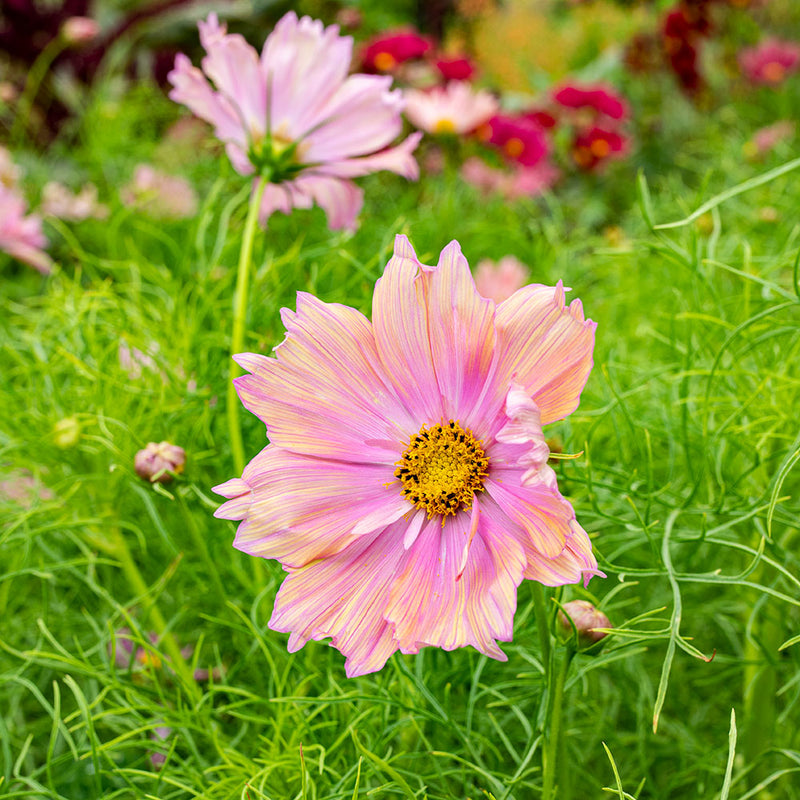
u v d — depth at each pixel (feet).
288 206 1.47
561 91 3.26
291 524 1.03
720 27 4.02
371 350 1.05
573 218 2.96
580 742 1.35
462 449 1.03
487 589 0.98
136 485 1.30
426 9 4.23
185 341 1.40
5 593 1.40
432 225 2.19
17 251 2.00
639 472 1.39
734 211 1.97
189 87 1.35
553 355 1.01
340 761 1.20
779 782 1.32
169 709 1.19
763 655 1.31
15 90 3.15
